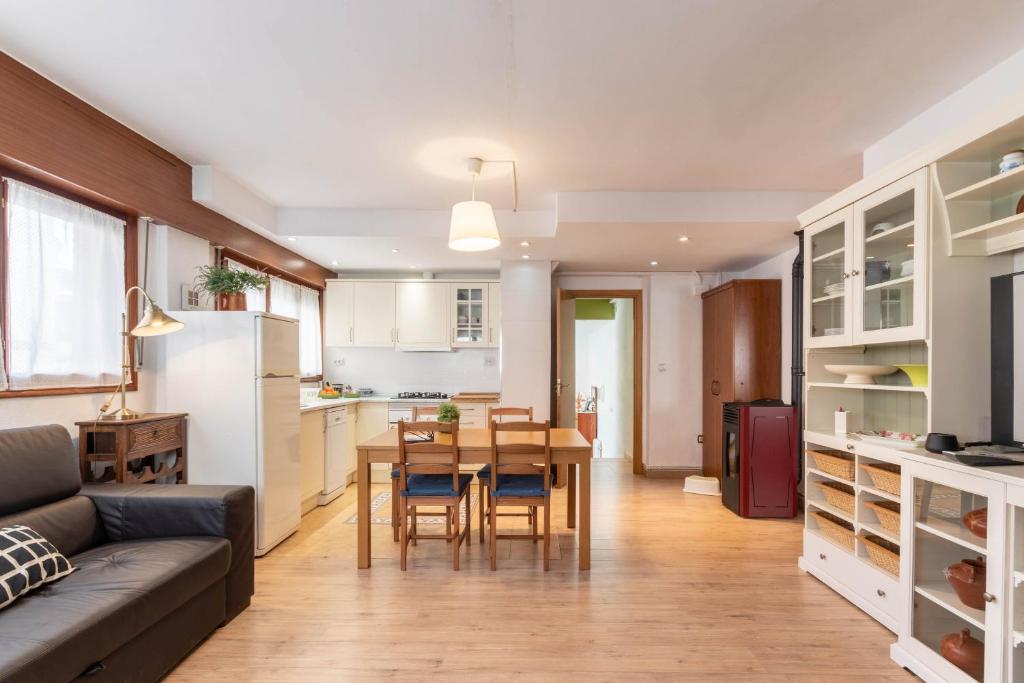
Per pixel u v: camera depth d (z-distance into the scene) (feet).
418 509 15.33
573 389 19.86
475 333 19.84
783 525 13.82
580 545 10.68
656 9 6.33
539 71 7.74
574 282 20.71
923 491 7.24
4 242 8.04
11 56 7.43
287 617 8.58
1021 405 6.91
